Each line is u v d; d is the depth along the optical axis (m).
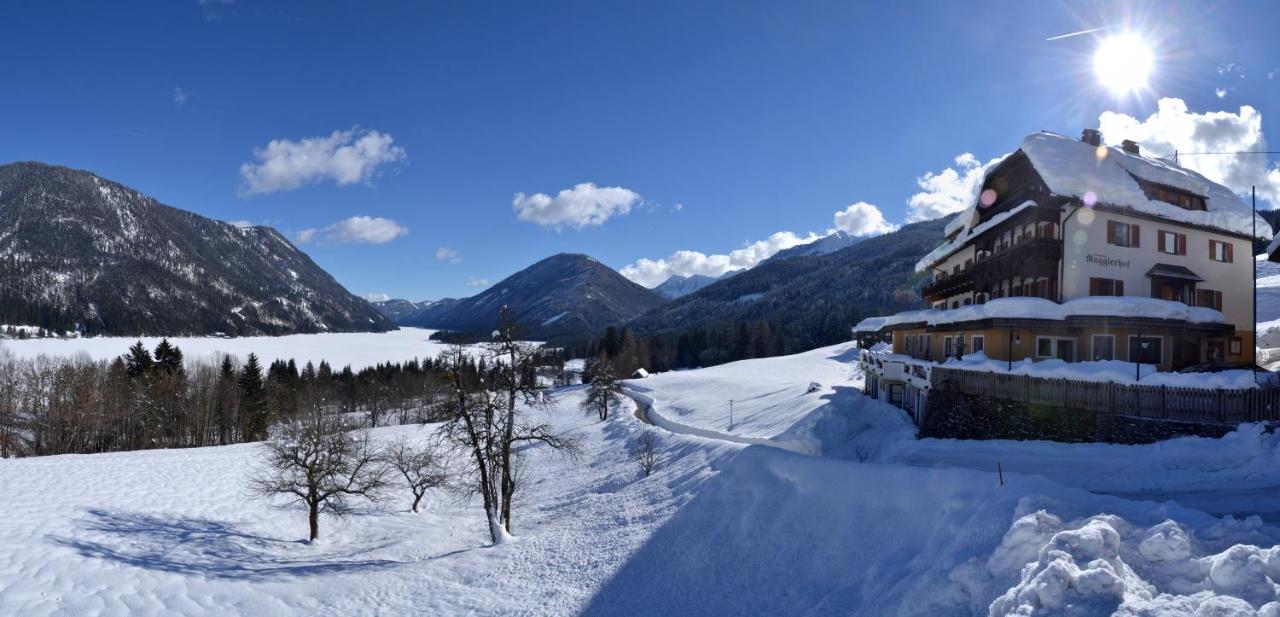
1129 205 30.12
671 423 60.12
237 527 30.94
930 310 39.69
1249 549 8.08
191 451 48.78
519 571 20.88
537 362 30.45
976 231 38.47
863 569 14.55
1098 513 10.88
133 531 26.58
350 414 97.38
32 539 22.66
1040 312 28.64
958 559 11.40
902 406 38.62
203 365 92.75
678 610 16.09
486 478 27.94
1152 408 22.36
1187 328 28.53
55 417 58.22
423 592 19.83
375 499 33.88
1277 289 57.62
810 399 48.34
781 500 18.69
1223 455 19.81
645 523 23.56
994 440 26.39
